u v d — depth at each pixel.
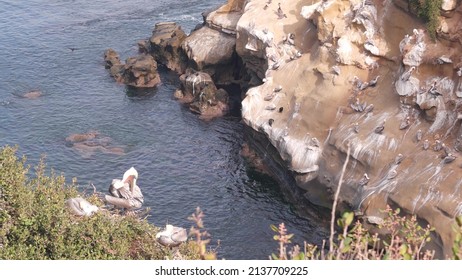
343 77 68.44
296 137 68.31
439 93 59.91
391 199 57.00
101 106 85.06
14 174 35.47
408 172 57.94
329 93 68.31
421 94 60.94
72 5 113.69
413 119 61.78
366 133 63.12
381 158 60.59
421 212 54.56
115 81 91.25
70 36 102.94
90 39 102.31
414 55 61.75
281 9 82.50
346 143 63.47
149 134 79.12
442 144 58.00
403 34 65.25
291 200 67.25
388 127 62.28
